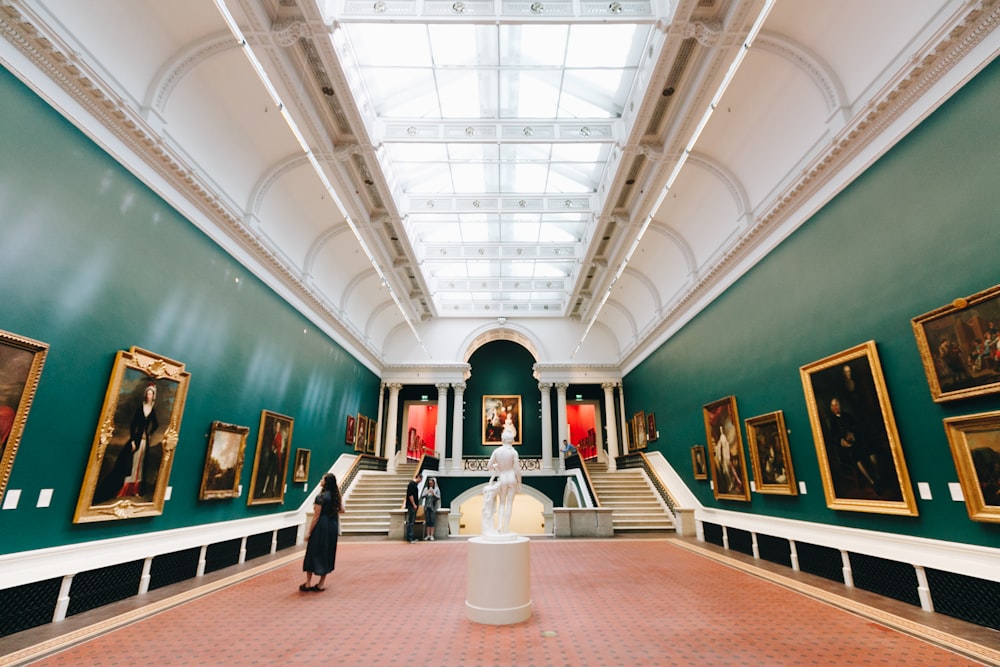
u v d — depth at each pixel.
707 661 4.19
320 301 13.45
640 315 18.16
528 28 8.66
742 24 7.27
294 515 12.26
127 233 6.71
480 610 5.44
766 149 8.99
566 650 4.51
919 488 5.85
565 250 16.95
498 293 21.69
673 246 13.53
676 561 9.40
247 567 8.95
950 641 4.62
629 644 4.66
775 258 9.15
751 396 9.98
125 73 6.56
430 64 9.38
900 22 6.08
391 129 10.58
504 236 16.56
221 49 7.41
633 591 6.89
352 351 17.27
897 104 6.14
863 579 6.77
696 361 12.97
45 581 5.35
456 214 14.45
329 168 10.59
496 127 10.70
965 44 5.27
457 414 20.92
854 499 6.87
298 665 4.14
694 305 13.01
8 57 5.01
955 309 5.25
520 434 22.84
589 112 10.62
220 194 8.68
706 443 12.38
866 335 6.73
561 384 21.23
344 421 16.36
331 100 9.28
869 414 6.56
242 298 9.77
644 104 9.07
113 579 6.31
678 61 8.45
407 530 12.98
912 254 5.98
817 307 7.86
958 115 5.42
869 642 4.63
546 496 19.05
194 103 7.76
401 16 7.59
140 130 6.63
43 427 5.41
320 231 12.73
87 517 5.87
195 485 8.14
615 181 11.39
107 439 6.16
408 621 5.47
